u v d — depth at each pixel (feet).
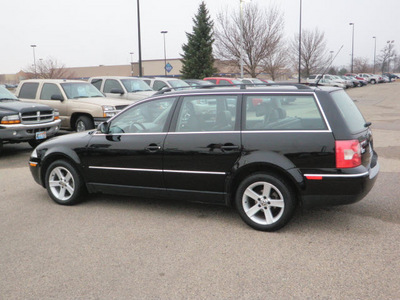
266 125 13.89
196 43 132.16
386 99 87.10
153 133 15.60
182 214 16.29
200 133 14.70
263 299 9.82
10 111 28.45
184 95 15.42
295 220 15.20
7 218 16.21
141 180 15.93
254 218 14.32
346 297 9.79
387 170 23.12
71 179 17.65
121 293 10.28
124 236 14.06
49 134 30.53
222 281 10.73
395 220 15.01
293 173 13.16
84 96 37.83
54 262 12.12
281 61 123.65
